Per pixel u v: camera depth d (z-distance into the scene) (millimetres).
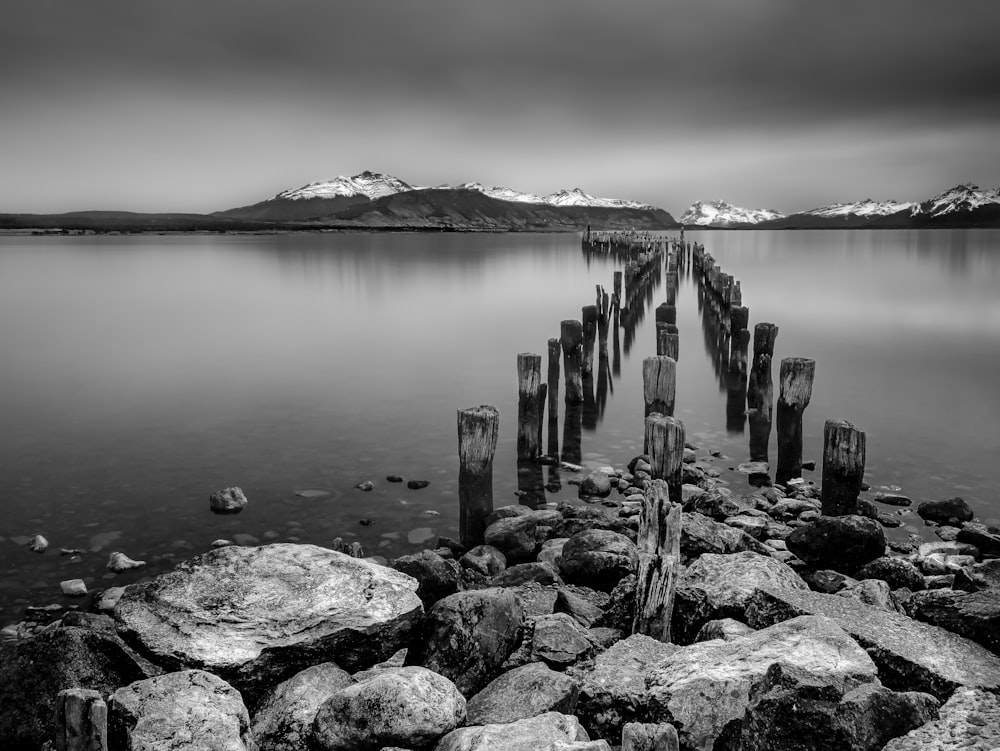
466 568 8555
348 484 11859
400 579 6406
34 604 8070
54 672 5160
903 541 9875
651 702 4953
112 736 4574
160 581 6324
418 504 11047
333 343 25484
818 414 16219
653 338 27219
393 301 38500
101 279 50688
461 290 44125
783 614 6152
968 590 6730
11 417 15812
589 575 7801
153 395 17875
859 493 10586
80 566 9000
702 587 6652
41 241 115188
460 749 4441
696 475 11906
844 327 28734
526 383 12820
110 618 7047
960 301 37281
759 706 4441
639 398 18172
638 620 6449
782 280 50094
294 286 46344
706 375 20359
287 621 5844
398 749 4598
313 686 5332
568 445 14375
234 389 18516
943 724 4414
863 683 4758
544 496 11688
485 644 5680
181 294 41781
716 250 97688
